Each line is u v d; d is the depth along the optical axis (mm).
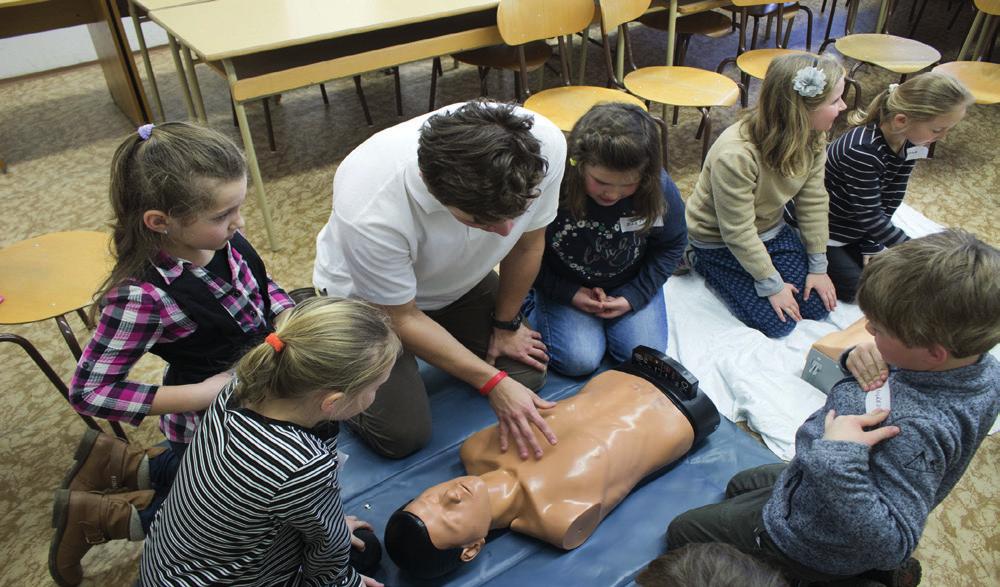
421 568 1208
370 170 1228
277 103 3650
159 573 1017
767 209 1945
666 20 3377
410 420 1487
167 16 2467
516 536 1355
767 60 3053
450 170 994
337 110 3584
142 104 3373
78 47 4145
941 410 856
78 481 1423
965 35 4273
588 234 1631
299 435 936
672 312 2055
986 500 1548
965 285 779
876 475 896
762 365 1850
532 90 3734
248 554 988
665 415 1435
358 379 913
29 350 1592
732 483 1383
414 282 1345
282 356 896
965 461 920
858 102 3119
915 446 856
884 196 2055
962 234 849
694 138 3260
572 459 1316
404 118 3492
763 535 1076
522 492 1304
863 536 892
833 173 1991
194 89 2752
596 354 1741
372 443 1532
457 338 1707
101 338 1097
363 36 2633
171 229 1042
